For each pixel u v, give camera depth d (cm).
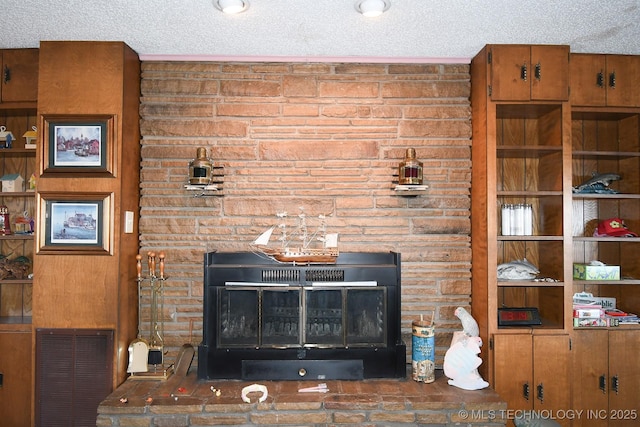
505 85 275
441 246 301
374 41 275
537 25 253
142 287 293
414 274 299
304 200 299
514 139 317
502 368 269
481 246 283
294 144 299
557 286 281
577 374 278
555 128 289
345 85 301
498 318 279
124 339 272
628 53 291
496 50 276
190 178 281
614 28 256
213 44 279
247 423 238
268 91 299
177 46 282
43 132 267
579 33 262
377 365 270
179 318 294
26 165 313
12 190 295
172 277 295
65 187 268
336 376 267
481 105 285
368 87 301
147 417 236
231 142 299
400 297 272
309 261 270
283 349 268
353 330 270
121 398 242
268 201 298
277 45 281
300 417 239
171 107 296
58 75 269
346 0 225
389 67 303
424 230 300
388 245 300
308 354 268
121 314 268
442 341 297
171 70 297
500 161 316
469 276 299
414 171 281
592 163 320
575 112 296
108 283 265
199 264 296
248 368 266
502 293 311
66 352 263
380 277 271
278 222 299
